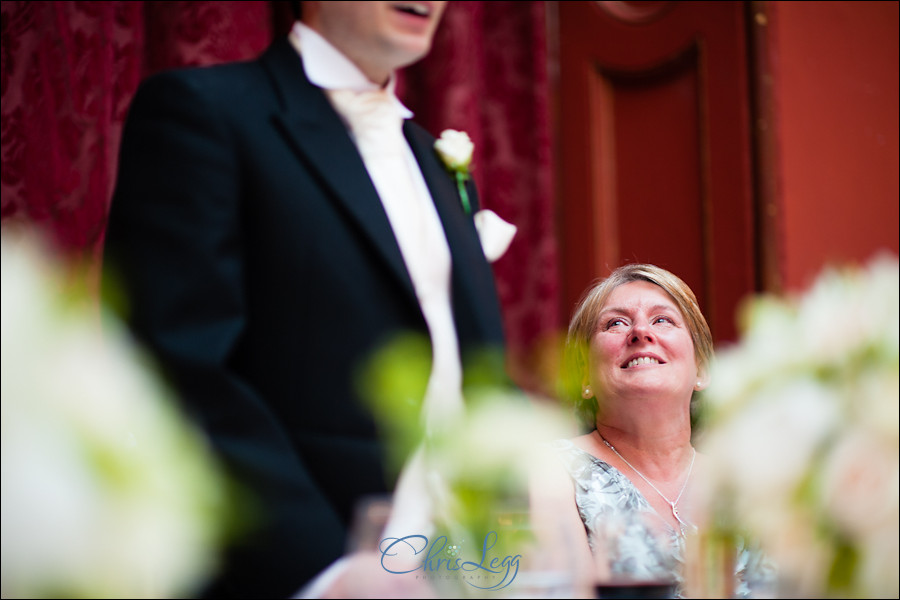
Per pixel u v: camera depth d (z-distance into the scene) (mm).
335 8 1882
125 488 494
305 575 1374
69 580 484
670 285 2006
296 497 1417
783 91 4480
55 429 479
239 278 1620
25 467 470
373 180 1885
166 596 529
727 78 4363
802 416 713
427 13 1929
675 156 4480
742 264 4309
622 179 4598
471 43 4297
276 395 1638
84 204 3352
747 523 740
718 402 742
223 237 1614
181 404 1457
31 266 499
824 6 4684
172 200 1606
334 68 1906
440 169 2055
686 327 1993
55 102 3334
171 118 1663
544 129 4527
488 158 4492
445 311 1877
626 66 4582
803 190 4512
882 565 720
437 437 670
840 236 4629
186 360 1475
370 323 1682
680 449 1936
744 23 4336
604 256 4562
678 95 4492
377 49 1906
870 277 767
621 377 1910
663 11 4512
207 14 3617
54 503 472
